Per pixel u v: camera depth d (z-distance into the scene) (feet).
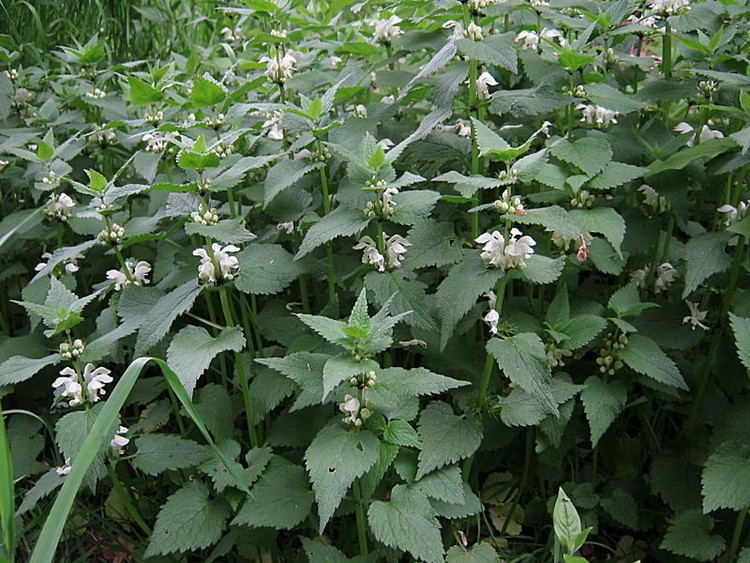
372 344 1.28
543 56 1.98
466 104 1.88
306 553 1.55
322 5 3.15
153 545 1.47
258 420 1.67
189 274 1.75
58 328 1.46
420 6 2.13
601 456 1.97
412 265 1.61
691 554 1.54
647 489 1.85
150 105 2.26
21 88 2.63
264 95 2.34
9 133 2.33
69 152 2.26
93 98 2.39
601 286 2.05
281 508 1.47
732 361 1.76
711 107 1.67
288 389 1.65
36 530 1.86
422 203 1.57
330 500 1.28
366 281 1.58
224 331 1.50
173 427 2.17
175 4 3.66
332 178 2.13
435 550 1.35
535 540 1.84
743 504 1.39
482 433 1.53
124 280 1.74
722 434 1.64
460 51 1.68
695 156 1.66
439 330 1.61
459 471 1.50
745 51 2.06
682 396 1.87
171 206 1.70
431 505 1.51
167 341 1.90
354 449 1.34
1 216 2.43
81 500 1.91
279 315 1.93
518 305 1.85
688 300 1.85
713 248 1.67
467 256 1.56
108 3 3.35
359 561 1.45
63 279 1.91
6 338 2.23
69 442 1.43
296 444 1.69
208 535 1.49
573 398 1.66
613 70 2.23
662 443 1.97
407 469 1.49
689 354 2.00
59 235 2.04
